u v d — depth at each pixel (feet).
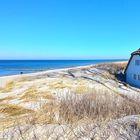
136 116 30.37
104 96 39.17
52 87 100.73
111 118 30.37
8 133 26.55
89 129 26.05
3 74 258.16
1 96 81.20
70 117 30.01
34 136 25.07
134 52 155.84
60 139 24.04
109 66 204.03
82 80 134.92
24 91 91.35
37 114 33.27
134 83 155.02
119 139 23.62
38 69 348.59
